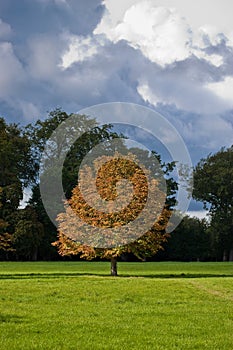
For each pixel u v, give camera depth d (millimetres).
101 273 38094
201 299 21828
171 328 15555
